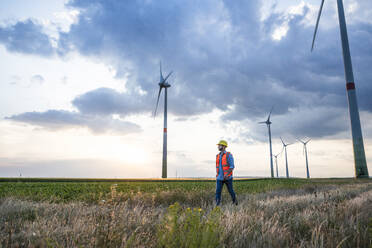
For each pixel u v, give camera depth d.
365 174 37.09
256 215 4.82
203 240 2.61
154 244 3.08
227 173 8.34
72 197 9.02
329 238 3.26
